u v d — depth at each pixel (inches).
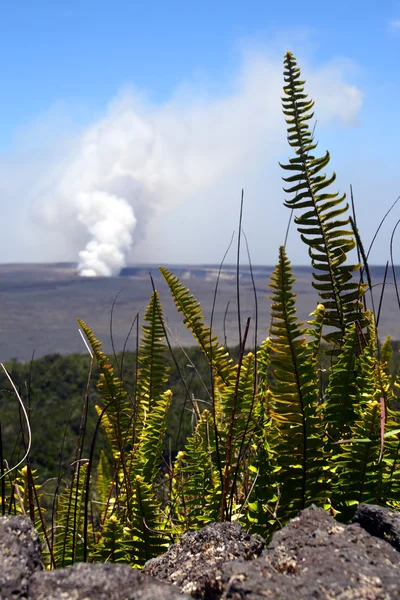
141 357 125.3
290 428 79.8
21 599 48.6
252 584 51.3
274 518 81.5
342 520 79.6
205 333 115.2
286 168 108.7
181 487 111.0
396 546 60.0
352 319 103.0
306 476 80.9
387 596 48.9
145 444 101.8
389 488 81.1
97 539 99.2
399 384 91.4
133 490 99.3
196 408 121.5
